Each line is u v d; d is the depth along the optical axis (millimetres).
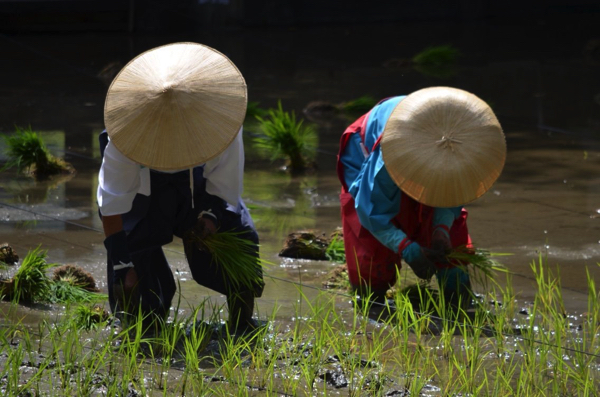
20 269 11875
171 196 10648
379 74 37594
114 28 50438
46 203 17297
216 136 9734
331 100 31172
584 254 14820
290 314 11766
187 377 9422
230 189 10609
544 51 44156
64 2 48562
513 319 11859
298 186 19641
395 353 10523
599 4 60344
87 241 14852
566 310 12195
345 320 11648
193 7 51844
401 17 57594
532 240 15609
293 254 14633
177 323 11023
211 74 9891
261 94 32219
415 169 11586
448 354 10531
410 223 12523
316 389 9555
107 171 10203
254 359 9969
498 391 9469
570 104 30422
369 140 12547
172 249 14742
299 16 55875
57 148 22234
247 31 52094
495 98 31594
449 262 12117
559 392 9594
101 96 30531
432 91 12039
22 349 10008
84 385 9227
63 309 11547
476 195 11664
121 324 11016
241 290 11016
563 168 21406
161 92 9664
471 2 57719
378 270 12469
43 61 38344
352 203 12766
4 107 27719
